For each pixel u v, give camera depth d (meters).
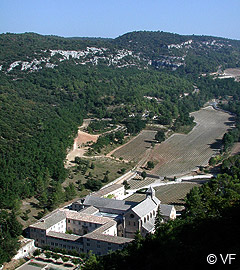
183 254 165.12
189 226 186.25
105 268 178.00
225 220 181.38
